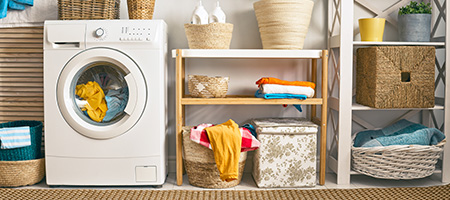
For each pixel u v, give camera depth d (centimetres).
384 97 244
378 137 253
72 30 232
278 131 237
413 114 290
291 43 250
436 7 280
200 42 244
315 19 281
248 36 280
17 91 275
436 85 283
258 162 242
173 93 281
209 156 237
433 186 247
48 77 235
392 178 246
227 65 281
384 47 242
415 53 244
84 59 230
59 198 224
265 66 282
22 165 241
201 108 283
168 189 241
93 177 239
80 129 235
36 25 268
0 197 224
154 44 232
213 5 278
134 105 233
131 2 245
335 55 282
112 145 237
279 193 233
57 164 239
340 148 251
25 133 240
